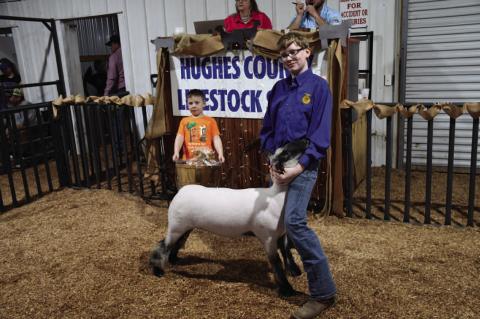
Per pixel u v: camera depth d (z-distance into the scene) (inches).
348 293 115.0
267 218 106.2
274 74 164.2
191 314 109.3
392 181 211.6
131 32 274.2
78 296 121.0
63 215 185.8
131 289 122.7
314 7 184.2
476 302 109.2
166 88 186.9
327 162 161.0
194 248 146.7
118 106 204.5
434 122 228.2
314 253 100.3
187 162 151.6
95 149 214.8
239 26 189.5
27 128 213.5
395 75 227.6
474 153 147.9
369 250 139.2
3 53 328.8
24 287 127.5
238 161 180.1
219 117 179.0
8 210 196.9
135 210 187.0
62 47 301.6
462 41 215.8
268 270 130.2
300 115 99.7
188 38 173.3
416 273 124.0
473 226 154.6
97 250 149.4
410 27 221.6
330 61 153.1
